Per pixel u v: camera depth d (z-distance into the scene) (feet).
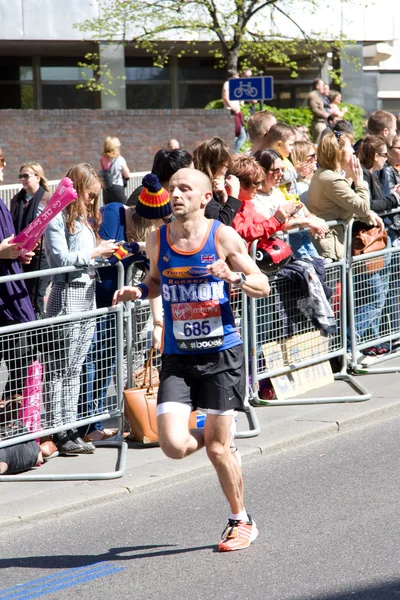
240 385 20.97
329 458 28.40
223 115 87.25
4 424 26.58
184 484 26.81
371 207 37.78
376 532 22.17
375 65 116.16
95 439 30.09
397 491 25.05
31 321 26.91
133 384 30.09
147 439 29.12
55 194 25.62
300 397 34.14
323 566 20.31
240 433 29.78
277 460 28.48
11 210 39.32
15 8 94.12
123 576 20.43
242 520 21.66
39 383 27.22
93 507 25.14
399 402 33.35
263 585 19.49
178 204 20.22
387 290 38.19
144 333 30.17
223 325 20.70
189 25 91.81
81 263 27.45
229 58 92.27
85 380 28.58
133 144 84.84
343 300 35.91
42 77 107.45
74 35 96.02
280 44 95.50
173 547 21.99
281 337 33.65
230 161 28.58
